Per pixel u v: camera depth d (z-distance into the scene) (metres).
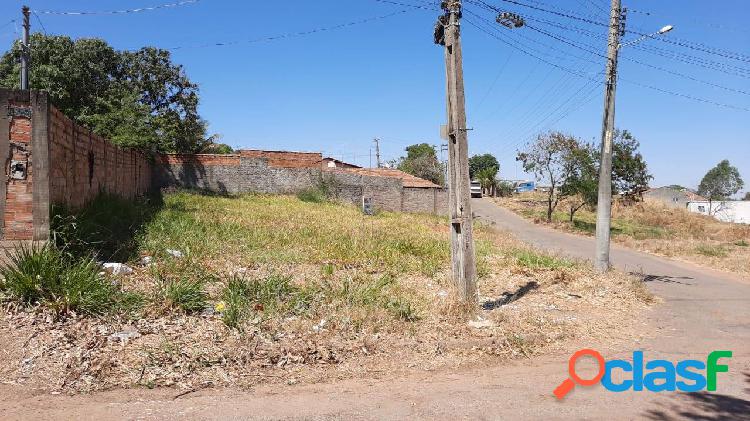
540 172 40.06
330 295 8.42
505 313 8.65
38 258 6.82
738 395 5.64
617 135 43.28
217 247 12.23
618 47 14.62
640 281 13.01
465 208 8.93
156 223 14.08
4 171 8.17
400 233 19.09
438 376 5.99
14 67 25.53
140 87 32.81
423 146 80.06
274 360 5.95
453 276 9.44
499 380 5.91
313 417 4.71
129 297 7.01
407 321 7.71
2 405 4.60
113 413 4.59
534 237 31.06
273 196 35.19
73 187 11.02
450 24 9.20
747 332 8.87
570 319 8.74
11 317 6.12
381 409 4.96
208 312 7.27
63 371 5.23
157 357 5.68
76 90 27.53
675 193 71.12
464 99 9.09
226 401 4.98
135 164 23.50
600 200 14.67
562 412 5.02
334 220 22.94
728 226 45.97
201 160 33.88
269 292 8.00
